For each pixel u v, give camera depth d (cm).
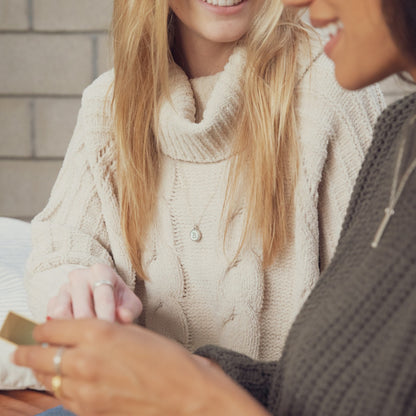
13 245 158
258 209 96
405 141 66
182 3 93
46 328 58
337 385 59
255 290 99
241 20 92
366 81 62
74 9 253
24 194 267
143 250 106
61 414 94
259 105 95
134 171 103
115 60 102
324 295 68
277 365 71
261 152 95
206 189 101
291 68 96
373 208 68
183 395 54
